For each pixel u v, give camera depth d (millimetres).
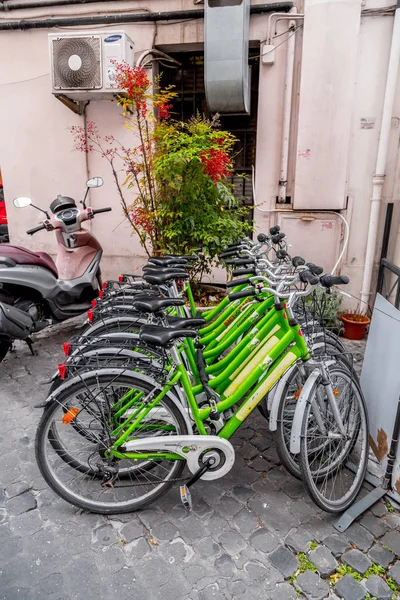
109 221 5426
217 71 4242
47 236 5648
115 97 4742
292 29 4391
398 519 2160
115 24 4848
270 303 2459
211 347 2713
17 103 5285
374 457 2602
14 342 4262
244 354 2273
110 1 4793
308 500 2295
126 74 4082
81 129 5152
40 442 2080
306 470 2043
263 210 4957
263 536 2062
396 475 2201
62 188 5445
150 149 4398
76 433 2674
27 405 3166
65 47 4441
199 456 2078
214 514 2195
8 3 4996
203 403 2303
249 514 2197
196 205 4453
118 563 1926
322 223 4691
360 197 4625
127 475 2371
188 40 4754
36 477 2457
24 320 3342
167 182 4391
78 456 2441
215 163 4090
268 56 4527
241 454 2674
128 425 2086
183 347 2379
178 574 1875
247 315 2639
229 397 2150
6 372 3656
